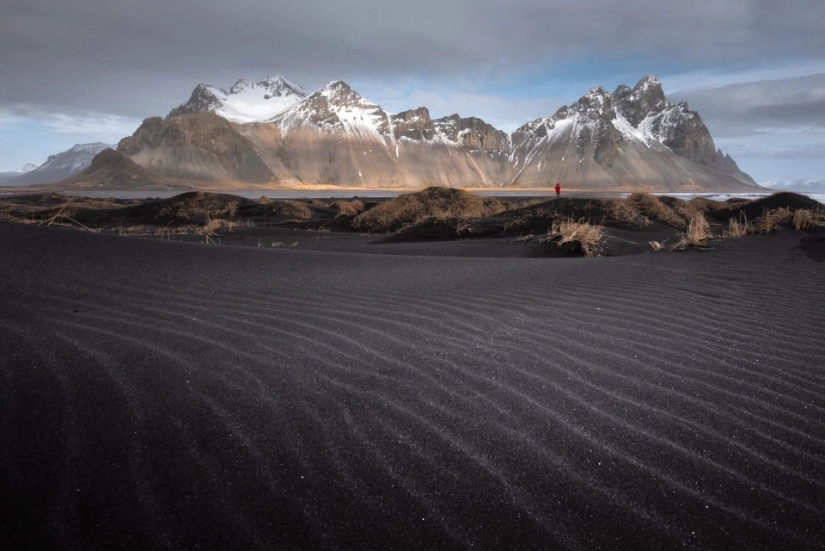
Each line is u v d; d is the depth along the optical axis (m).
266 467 1.41
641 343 2.51
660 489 1.36
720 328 2.78
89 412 1.61
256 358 2.16
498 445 1.55
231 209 20.28
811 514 1.27
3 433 1.47
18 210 16.42
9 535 1.12
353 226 16.91
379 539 1.17
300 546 1.15
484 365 2.18
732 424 1.70
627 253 8.20
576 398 1.88
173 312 2.82
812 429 1.67
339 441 1.54
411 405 1.79
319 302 3.25
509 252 8.36
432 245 9.79
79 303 2.84
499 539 1.18
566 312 3.10
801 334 2.67
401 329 2.68
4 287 3.01
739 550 1.16
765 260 5.23
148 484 1.31
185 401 1.73
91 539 1.13
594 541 1.18
